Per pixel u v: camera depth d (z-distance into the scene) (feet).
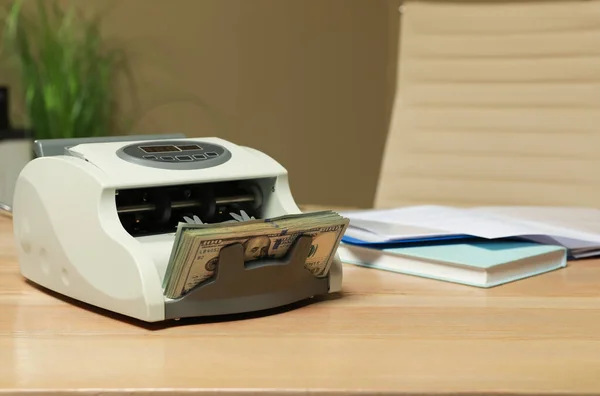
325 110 12.36
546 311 3.01
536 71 6.43
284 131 12.23
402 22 6.79
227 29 11.85
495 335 2.69
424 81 6.66
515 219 4.27
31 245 3.24
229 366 2.35
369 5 12.31
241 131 12.07
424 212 4.30
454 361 2.41
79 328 2.74
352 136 12.52
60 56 10.14
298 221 2.88
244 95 12.01
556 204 6.31
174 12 11.66
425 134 6.61
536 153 6.38
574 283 3.48
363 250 3.78
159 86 11.69
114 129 11.51
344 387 2.17
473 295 3.25
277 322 2.82
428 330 2.74
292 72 12.15
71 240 2.97
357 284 3.42
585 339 2.65
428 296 3.22
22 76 10.51
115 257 2.79
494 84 6.52
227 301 2.83
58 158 3.05
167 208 3.15
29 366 2.34
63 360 2.39
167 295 2.74
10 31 10.76
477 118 6.52
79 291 2.97
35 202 3.17
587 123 6.27
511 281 3.50
